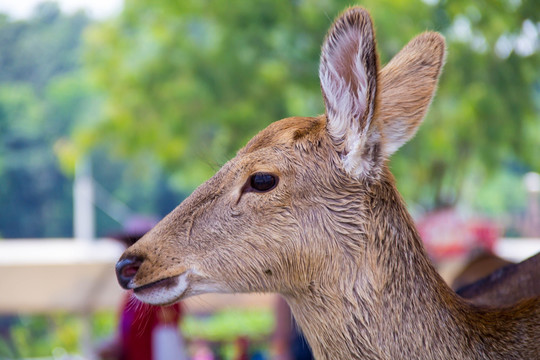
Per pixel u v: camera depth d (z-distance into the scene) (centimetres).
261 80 1433
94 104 2730
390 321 316
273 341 682
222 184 328
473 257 618
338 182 321
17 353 1413
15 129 2805
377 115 315
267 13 1433
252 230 321
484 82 1285
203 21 1538
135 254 324
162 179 3053
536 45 1280
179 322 571
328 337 322
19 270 967
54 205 2878
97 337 1243
